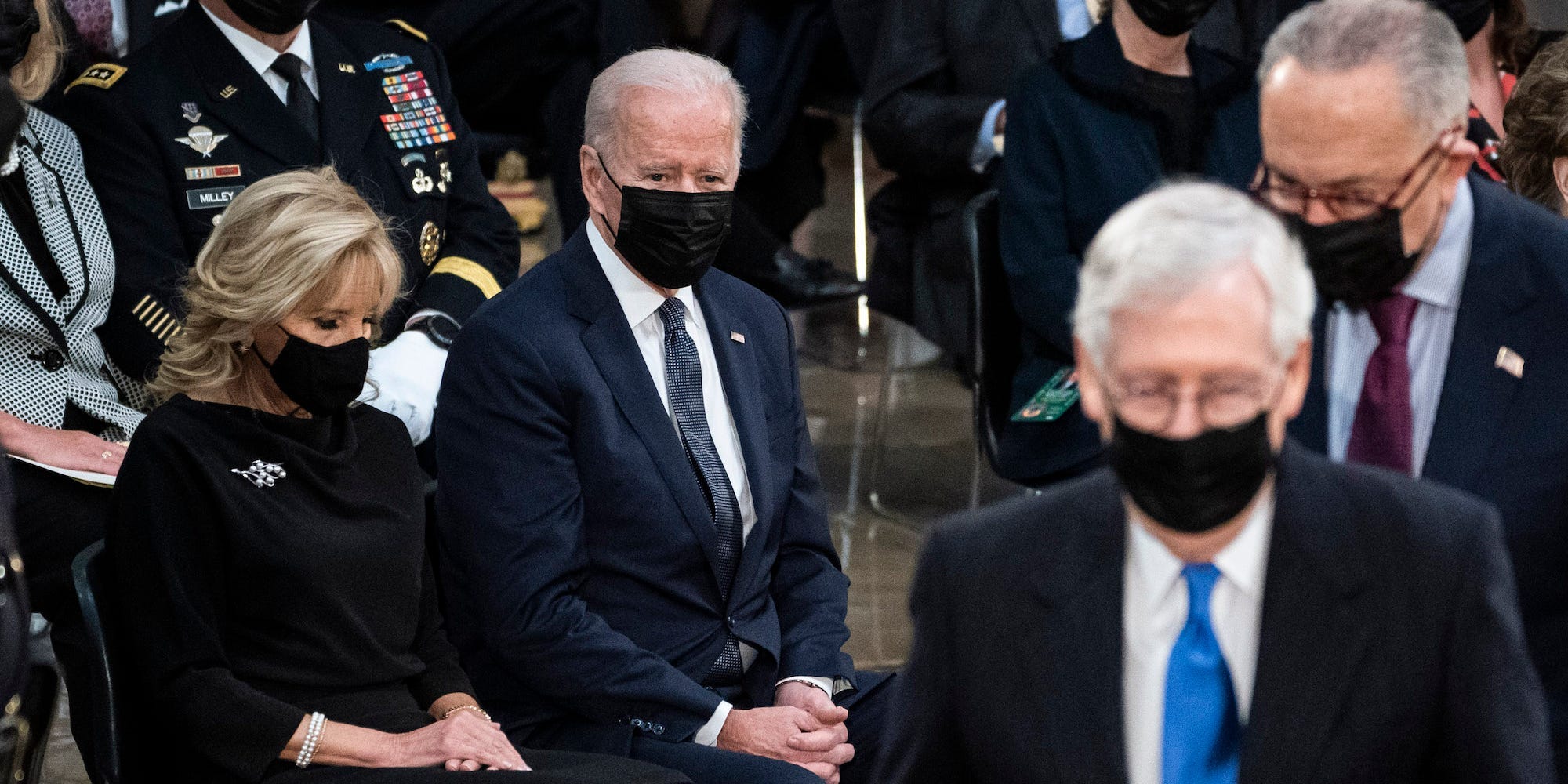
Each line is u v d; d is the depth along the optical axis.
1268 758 4.30
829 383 16.61
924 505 13.61
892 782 4.61
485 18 14.50
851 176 23.69
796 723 7.15
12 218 8.79
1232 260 4.11
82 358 9.05
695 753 7.06
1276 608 4.34
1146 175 10.07
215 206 9.51
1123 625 4.44
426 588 7.26
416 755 6.53
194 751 6.46
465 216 10.54
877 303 14.94
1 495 5.39
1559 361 5.70
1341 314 6.03
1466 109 5.52
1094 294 4.22
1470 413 5.76
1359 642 4.30
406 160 10.19
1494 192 5.94
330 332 6.80
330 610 6.72
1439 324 5.91
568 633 7.11
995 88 13.50
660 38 15.07
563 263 7.57
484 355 7.29
